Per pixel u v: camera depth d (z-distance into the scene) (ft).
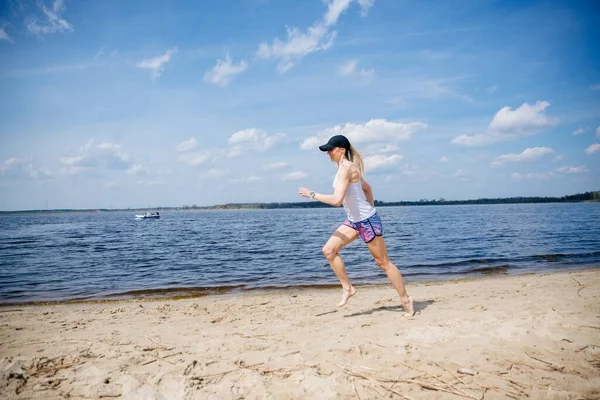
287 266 39.96
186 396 8.18
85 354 11.01
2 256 52.08
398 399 7.94
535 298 17.76
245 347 11.76
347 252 49.88
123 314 18.39
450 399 7.89
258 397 8.11
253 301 21.40
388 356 10.27
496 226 105.91
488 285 24.29
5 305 24.25
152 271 38.14
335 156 14.33
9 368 9.28
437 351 10.50
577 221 127.44
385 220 163.02
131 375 9.18
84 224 212.02
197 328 14.84
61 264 43.83
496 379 8.71
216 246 64.69
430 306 17.07
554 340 10.95
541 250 48.62
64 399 8.08
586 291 19.31
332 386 8.46
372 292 23.95
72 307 22.94
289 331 13.69
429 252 48.52
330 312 17.49
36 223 240.12
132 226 173.47
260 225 158.92
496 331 11.75
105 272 37.86
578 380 8.50
